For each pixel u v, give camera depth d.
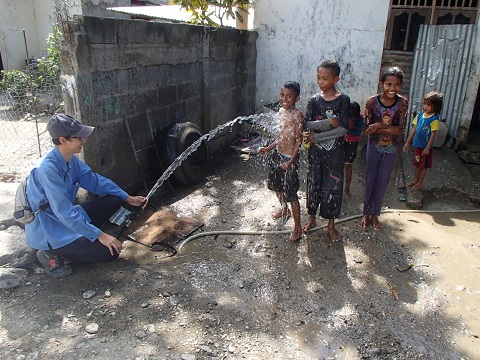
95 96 3.62
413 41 6.39
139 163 4.43
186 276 3.05
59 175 2.80
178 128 4.65
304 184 5.04
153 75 4.49
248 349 2.35
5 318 2.54
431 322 2.63
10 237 3.15
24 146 5.98
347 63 6.68
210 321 2.57
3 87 8.08
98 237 2.94
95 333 2.43
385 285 3.00
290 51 7.00
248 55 6.91
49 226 2.86
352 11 6.40
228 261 3.28
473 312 2.73
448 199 4.62
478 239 3.71
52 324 2.50
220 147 6.39
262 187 4.88
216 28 5.70
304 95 7.10
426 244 3.59
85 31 3.38
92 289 2.85
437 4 6.09
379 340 2.47
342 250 3.46
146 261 3.24
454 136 6.36
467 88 6.11
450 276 3.13
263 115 6.69
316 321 2.62
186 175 4.72
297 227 3.55
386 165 3.54
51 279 2.96
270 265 3.23
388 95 3.31
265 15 6.99
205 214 4.12
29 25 12.06
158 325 2.52
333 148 3.28
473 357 2.36
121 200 3.46
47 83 7.50
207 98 5.73
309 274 3.12
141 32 4.13
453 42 5.98
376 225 3.82
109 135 3.91
